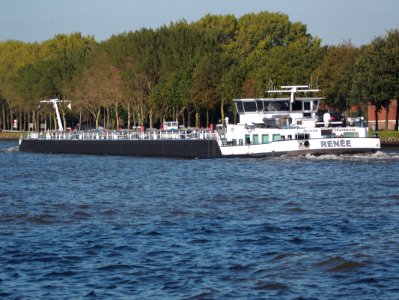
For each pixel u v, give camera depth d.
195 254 146.62
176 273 133.75
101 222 185.00
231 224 176.88
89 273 134.88
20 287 127.19
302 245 151.88
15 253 149.62
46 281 130.50
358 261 136.88
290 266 136.12
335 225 172.25
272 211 197.25
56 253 149.38
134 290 124.88
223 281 128.62
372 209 196.12
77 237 165.25
